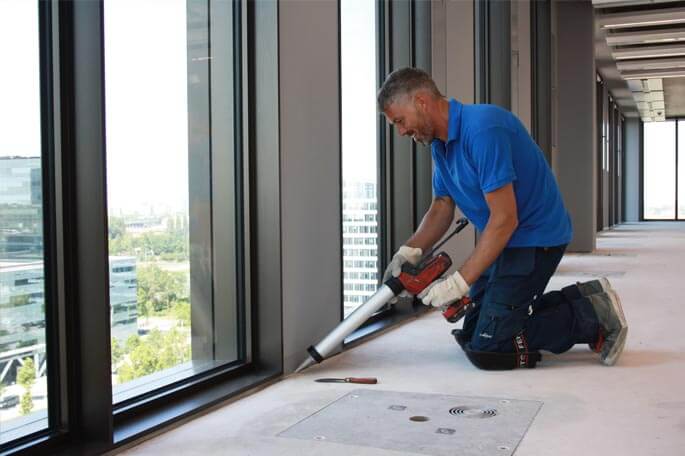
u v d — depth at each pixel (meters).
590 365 2.72
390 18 4.01
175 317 2.36
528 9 7.10
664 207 22.17
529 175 2.62
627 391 2.35
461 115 2.58
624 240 11.43
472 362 2.70
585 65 8.80
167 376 2.32
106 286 1.85
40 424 1.84
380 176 3.95
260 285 2.64
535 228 2.63
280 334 2.61
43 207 1.85
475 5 5.56
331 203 2.98
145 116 2.20
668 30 10.15
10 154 1.75
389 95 2.56
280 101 2.62
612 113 17.69
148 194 2.22
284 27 2.64
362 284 3.72
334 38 2.99
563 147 8.87
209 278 2.52
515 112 6.20
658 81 15.00
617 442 1.86
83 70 1.84
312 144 2.83
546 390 2.37
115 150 2.07
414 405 2.22
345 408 2.20
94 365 1.86
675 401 2.23
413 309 3.95
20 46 1.77
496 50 6.04
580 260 7.59
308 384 2.51
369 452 1.81
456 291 2.50
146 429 1.95
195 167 2.44
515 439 1.88
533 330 2.66
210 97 2.51
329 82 2.95
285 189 2.65
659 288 5.04
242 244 2.64
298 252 2.73
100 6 1.81
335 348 2.79
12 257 1.76
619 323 2.66
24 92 1.78
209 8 2.49
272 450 1.85
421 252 2.76
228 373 2.50
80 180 1.86
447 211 2.90
